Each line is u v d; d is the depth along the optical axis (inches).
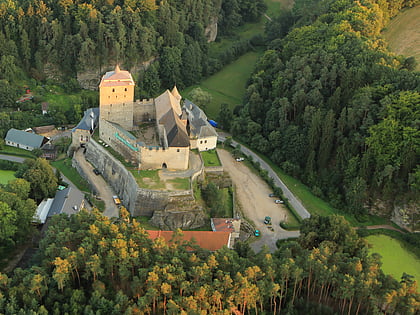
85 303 3907.5
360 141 6309.1
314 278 4217.5
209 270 3983.8
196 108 7642.7
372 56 7308.1
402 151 5944.9
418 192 5792.3
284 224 5856.3
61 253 4077.3
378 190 6136.8
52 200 5723.4
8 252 4891.7
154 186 5718.5
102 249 4084.6
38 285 3791.8
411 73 6712.6
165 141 6200.8
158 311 3821.4
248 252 4753.9
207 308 3713.1
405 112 6151.6
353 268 4128.9
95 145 6673.2
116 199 6048.2
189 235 4933.6
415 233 5743.1
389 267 5231.3
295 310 4170.8
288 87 7696.9
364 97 6412.4
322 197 6491.1
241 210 6077.8
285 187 6688.0
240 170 6993.1
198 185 6166.3
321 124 6688.0
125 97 6599.4
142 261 4128.9
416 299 3873.0
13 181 5388.8
